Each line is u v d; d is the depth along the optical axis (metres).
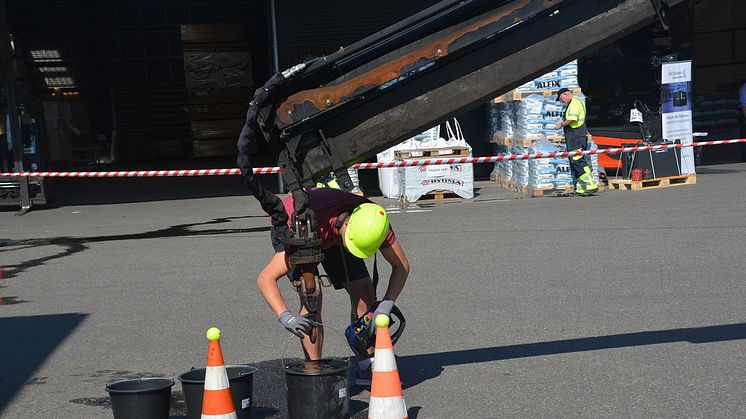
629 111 18.30
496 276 9.00
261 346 6.88
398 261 5.31
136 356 6.74
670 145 15.02
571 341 6.59
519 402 5.35
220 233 13.11
